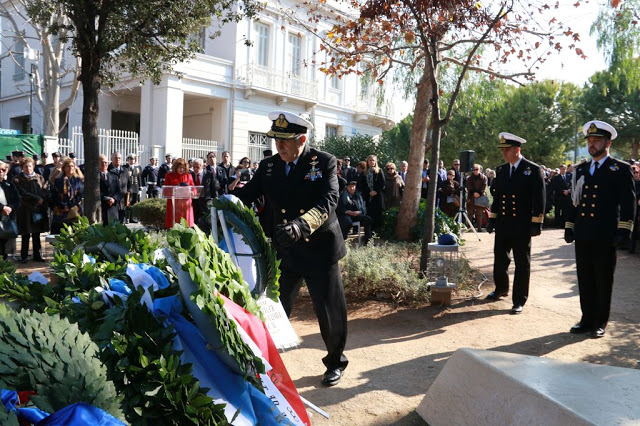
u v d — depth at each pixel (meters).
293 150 3.74
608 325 5.96
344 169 14.41
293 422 2.35
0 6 19.88
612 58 13.17
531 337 5.46
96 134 8.91
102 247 2.87
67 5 8.20
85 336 1.72
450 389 3.16
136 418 1.92
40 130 27.25
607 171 5.50
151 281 2.30
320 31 25.06
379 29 9.94
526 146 41.56
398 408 3.60
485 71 10.10
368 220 11.23
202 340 2.22
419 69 13.76
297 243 3.83
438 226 11.43
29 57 19.34
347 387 4.00
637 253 11.37
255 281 3.18
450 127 42.50
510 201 6.56
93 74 8.74
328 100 26.69
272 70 23.61
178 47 10.02
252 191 4.00
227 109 22.66
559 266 9.73
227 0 10.13
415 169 11.70
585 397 2.43
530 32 8.41
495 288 7.04
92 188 8.88
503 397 2.67
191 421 1.99
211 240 2.51
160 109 20.95
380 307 6.55
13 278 2.55
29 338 1.54
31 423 1.41
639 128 37.75
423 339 5.34
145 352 2.03
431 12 6.99
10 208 8.82
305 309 6.38
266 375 2.36
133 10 8.64
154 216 11.71
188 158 21.33
